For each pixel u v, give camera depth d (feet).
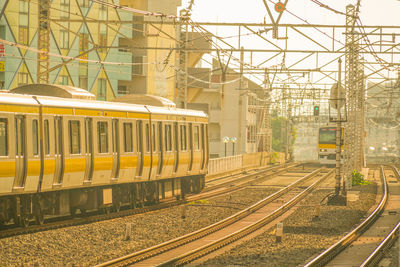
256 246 145.59
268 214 215.51
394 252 142.92
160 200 236.63
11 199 144.56
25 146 143.54
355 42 287.69
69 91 169.27
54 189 155.12
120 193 190.70
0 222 143.64
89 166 168.14
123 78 449.89
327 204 251.60
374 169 557.74
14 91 172.96
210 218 193.77
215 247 142.51
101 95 433.89
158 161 206.69
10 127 139.44
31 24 375.04
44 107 150.82
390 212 230.07
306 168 526.98
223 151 643.86
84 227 156.76
